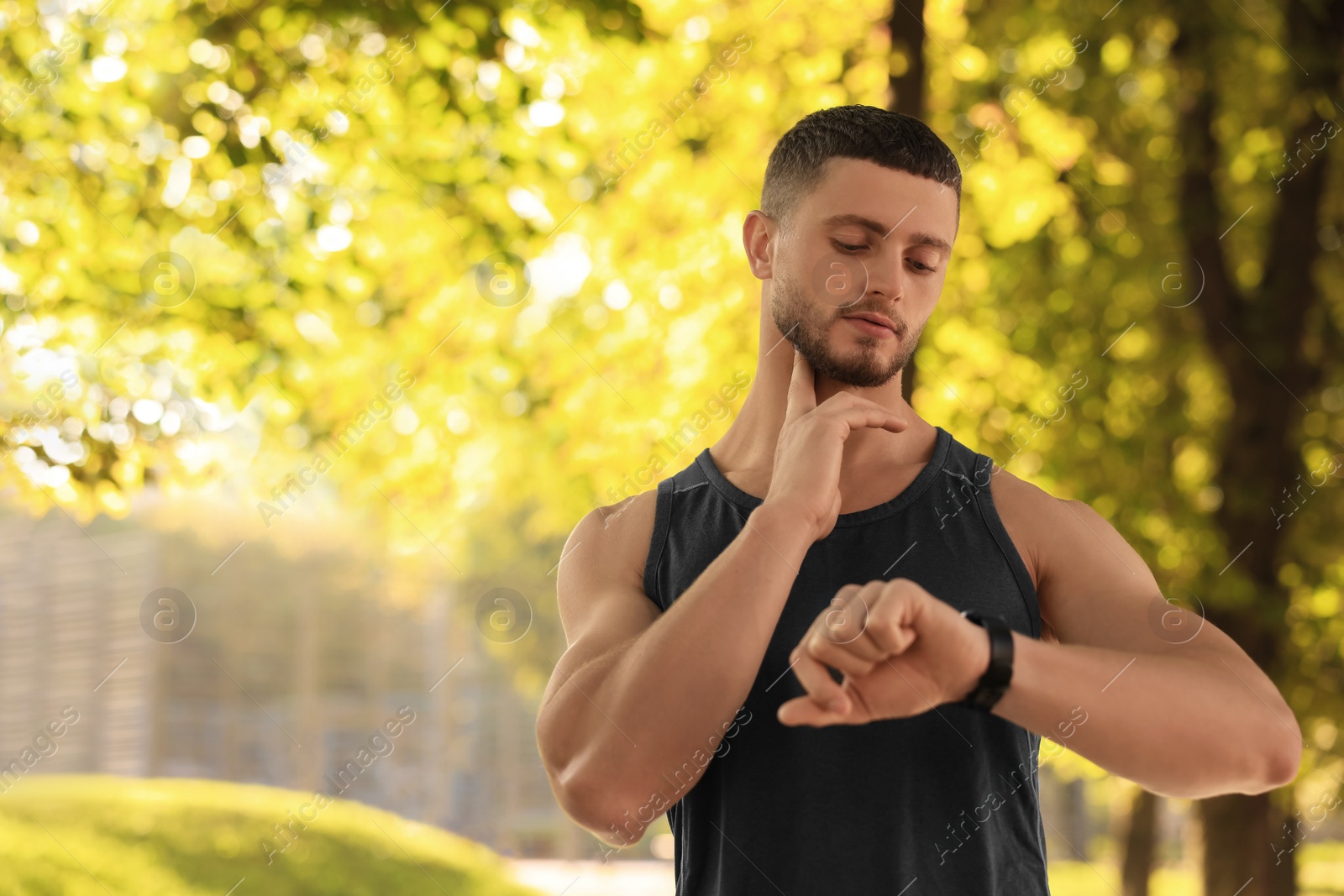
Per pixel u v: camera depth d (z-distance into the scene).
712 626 1.13
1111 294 5.79
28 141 4.20
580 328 4.98
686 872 1.25
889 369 1.29
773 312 1.37
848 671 0.97
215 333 4.25
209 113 4.16
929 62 4.87
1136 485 5.63
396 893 3.76
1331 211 6.43
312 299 4.52
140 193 4.22
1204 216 5.77
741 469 1.37
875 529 1.25
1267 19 5.62
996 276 5.65
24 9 4.16
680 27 4.97
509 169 4.52
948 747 1.17
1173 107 5.95
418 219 4.70
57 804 4.15
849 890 1.15
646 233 5.02
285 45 4.21
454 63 4.29
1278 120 5.84
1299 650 5.60
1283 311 5.81
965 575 1.22
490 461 4.95
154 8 4.24
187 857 4.19
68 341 4.10
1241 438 5.77
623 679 1.15
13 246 4.12
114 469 3.88
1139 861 7.12
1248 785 1.10
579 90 4.78
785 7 4.89
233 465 4.25
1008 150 5.37
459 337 4.91
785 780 1.19
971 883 1.15
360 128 4.32
